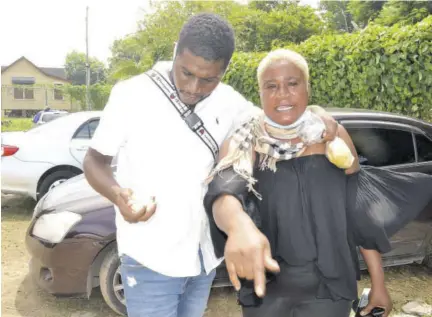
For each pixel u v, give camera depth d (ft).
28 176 20.08
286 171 4.76
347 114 12.96
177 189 4.99
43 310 12.16
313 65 20.42
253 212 4.66
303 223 4.71
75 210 11.27
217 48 4.48
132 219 4.58
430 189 5.22
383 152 12.85
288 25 88.94
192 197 5.05
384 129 13.00
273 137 4.78
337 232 4.72
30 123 96.89
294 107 4.58
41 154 20.26
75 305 12.48
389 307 5.30
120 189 4.75
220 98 5.26
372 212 4.91
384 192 5.10
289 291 4.88
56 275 11.02
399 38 16.85
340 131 5.02
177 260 5.05
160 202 4.99
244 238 3.56
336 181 4.79
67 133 20.86
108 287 11.05
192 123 4.97
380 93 17.97
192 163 5.02
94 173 4.94
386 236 4.95
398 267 14.80
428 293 12.96
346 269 4.79
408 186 5.19
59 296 11.17
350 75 18.74
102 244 10.90
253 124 4.83
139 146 4.99
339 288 4.80
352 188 5.00
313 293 4.88
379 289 5.25
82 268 10.96
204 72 4.55
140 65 74.59
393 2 72.23
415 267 14.78
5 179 20.16
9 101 143.84
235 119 5.35
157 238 4.99
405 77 17.03
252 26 88.69
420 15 52.19
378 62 17.49
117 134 4.95
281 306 4.95
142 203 4.61
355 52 18.28
